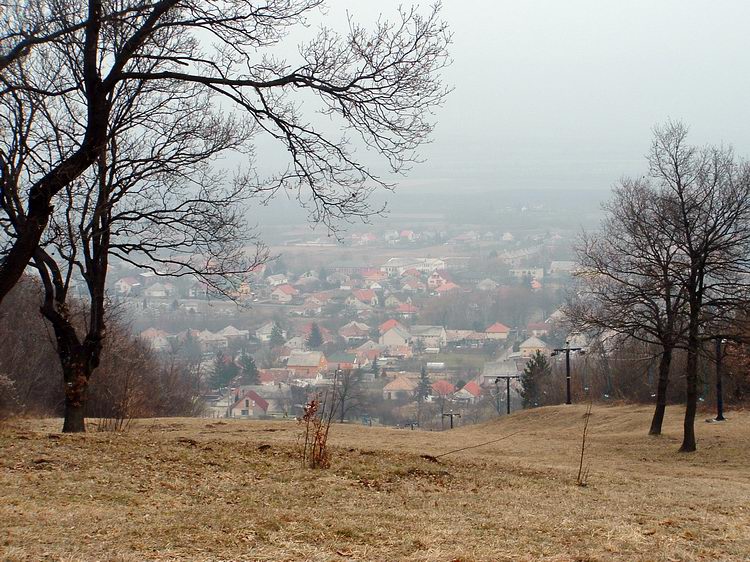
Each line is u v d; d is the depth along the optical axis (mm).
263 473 11664
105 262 18047
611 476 16094
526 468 15727
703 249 25375
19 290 38156
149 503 9102
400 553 7578
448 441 27938
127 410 25609
